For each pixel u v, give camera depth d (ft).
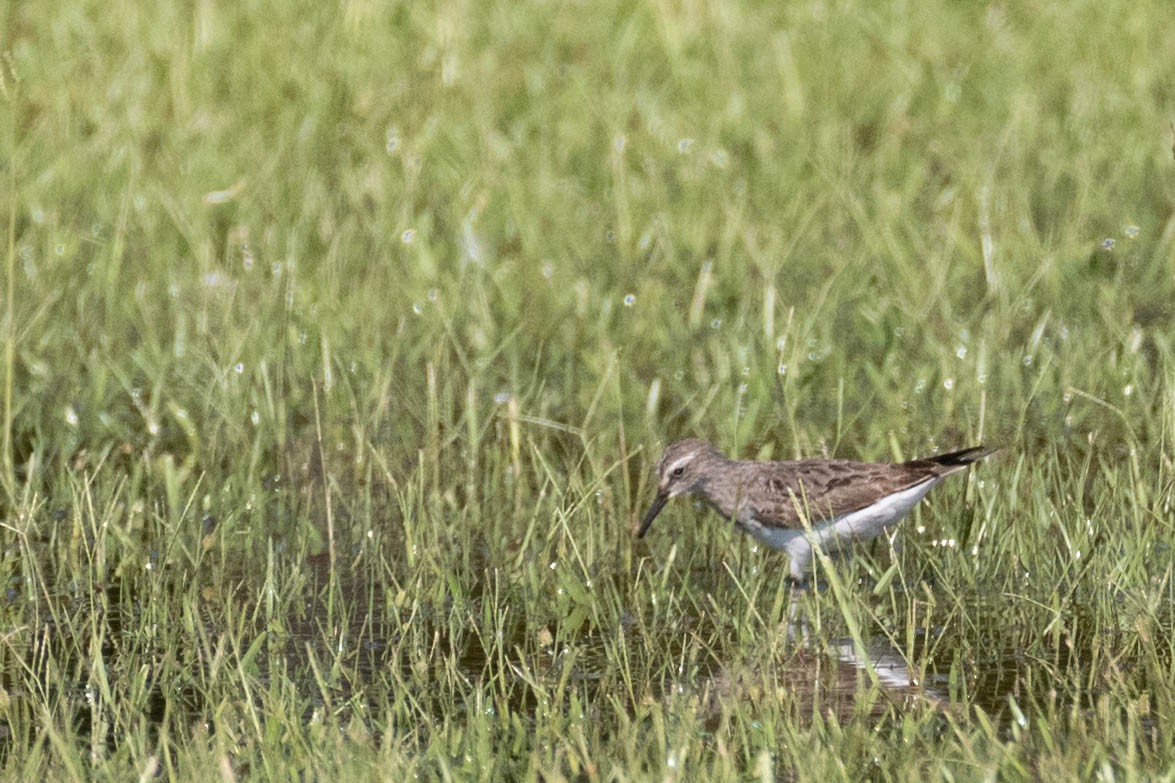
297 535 42.16
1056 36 85.71
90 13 86.69
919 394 49.34
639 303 56.90
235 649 33.96
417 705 31.91
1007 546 39.60
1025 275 58.39
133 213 64.03
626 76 80.43
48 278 57.31
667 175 69.41
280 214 64.44
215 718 30.89
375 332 53.98
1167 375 45.85
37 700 32.99
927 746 30.01
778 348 51.80
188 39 83.05
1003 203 63.82
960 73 79.87
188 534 42.01
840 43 84.38
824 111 75.20
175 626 36.29
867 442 47.42
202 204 65.21
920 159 70.44
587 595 37.19
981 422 46.01
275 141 72.64
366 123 74.43
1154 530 39.40
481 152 70.28
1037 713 32.24
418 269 59.26
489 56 82.28
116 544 41.34
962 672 33.96
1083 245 60.13
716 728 31.91
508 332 55.57
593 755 30.17
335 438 48.49
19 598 38.91
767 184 67.51
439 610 38.14
